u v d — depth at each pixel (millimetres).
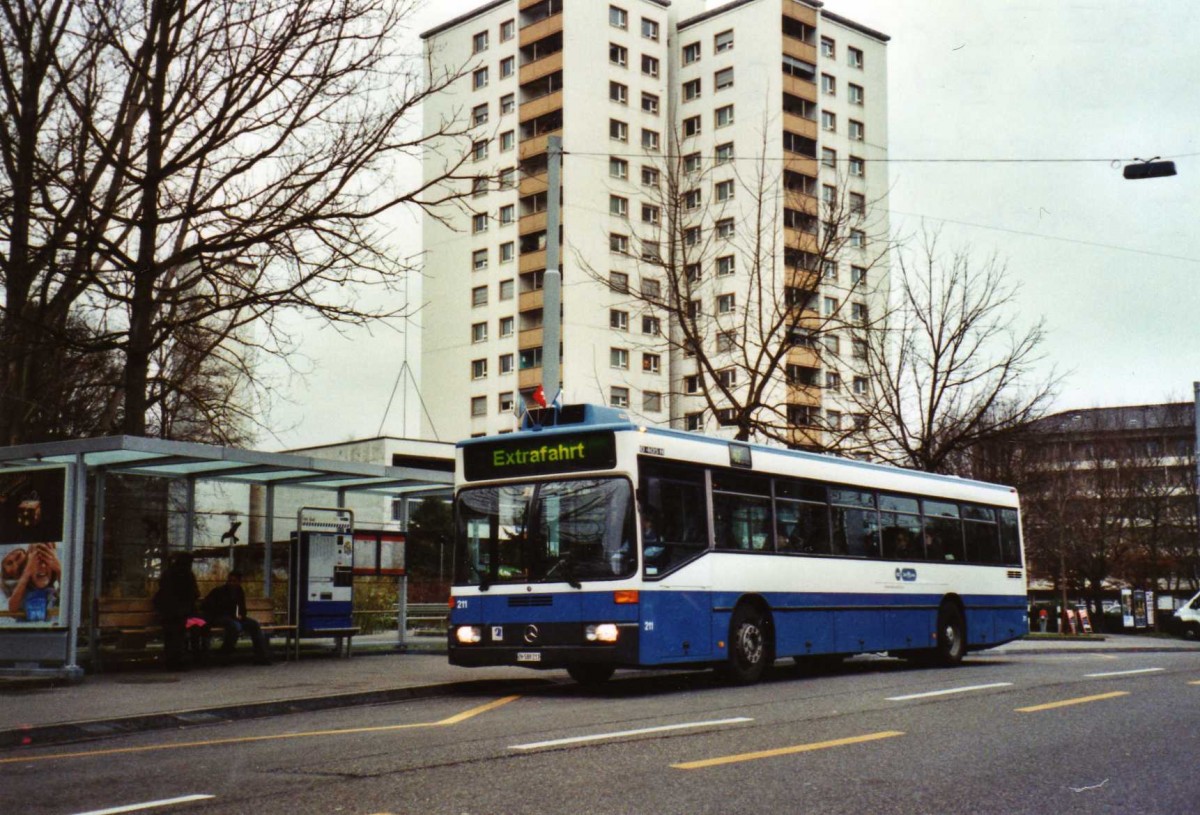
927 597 20094
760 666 16172
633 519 14289
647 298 28750
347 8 19875
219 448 16750
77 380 25000
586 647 14180
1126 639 42375
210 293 21484
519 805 6934
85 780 8156
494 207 79250
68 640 15883
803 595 17078
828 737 9820
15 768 8867
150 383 22625
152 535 18594
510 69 78562
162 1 19359
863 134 80938
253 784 7785
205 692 14055
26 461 16531
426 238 83812
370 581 28219
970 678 16734
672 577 14664
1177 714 11586
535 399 17547
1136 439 63594
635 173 77688
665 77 79562
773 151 74938
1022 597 23125
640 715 11797
